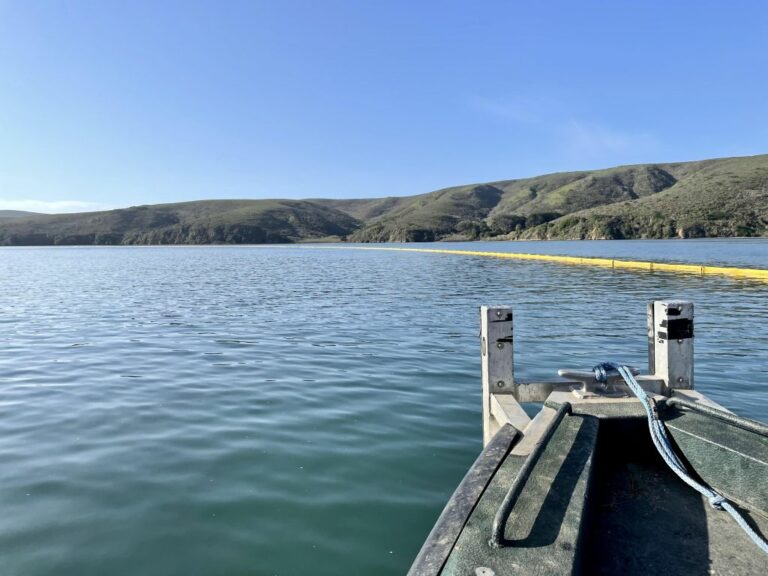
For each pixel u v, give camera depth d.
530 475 3.71
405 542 4.80
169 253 112.31
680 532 3.72
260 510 5.34
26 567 4.42
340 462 6.50
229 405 8.80
